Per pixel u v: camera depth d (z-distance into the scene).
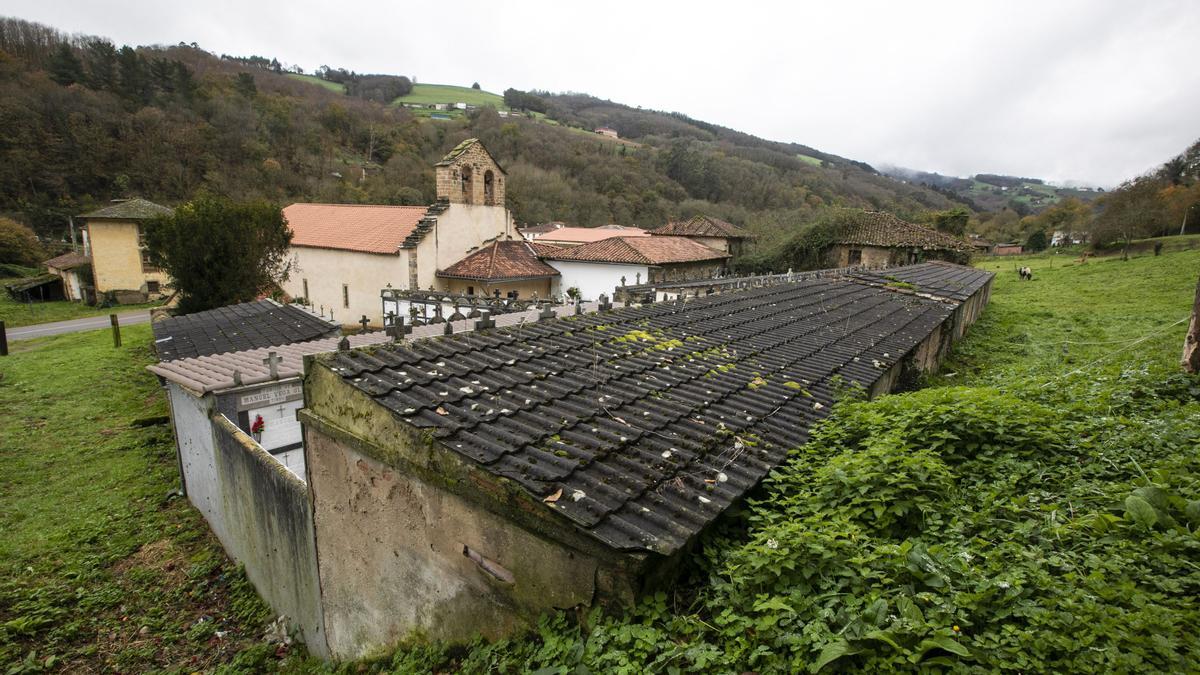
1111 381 7.19
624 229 58.12
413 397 5.02
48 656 7.16
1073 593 3.08
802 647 2.95
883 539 3.85
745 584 3.51
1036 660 2.72
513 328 7.36
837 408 6.00
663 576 3.65
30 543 9.52
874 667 2.80
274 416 9.30
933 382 12.98
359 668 6.10
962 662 2.79
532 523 3.84
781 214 46.34
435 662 4.86
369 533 5.61
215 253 20.59
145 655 7.27
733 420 5.41
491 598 4.40
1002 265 47.62
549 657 3.55
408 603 5.32
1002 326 22.06
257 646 7.38
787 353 8.20
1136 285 28.45
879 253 36.09
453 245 29.50
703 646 3.12
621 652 3.20
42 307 38.66
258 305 17.64
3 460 12.64
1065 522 3.88
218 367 9.75
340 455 5.70
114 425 14.96
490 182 31.48
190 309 21.02
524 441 4.38
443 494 4.62
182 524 10.27
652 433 4.86
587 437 4.61
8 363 20.34
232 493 8.62
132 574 8.88
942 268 26.78
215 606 8.34
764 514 4.04
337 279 30.64
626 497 3.85
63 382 18.14
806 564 3.47
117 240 39.28
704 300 11.63
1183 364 7.18
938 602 3.08
